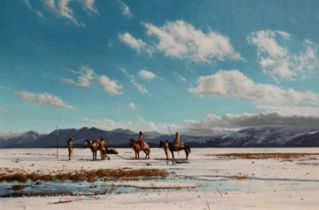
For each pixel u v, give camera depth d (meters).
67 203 18.69
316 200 18.70
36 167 39.72
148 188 24.66
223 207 16.95
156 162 50.19
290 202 18.16
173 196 20.64
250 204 17.70
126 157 64.62
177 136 52.78
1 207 17.70
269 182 27.25
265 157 67.25
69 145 53.34
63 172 34.41
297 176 31.08
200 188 24.31
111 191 23.42
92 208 17.22
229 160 55.91
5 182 28.25
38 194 22.16
